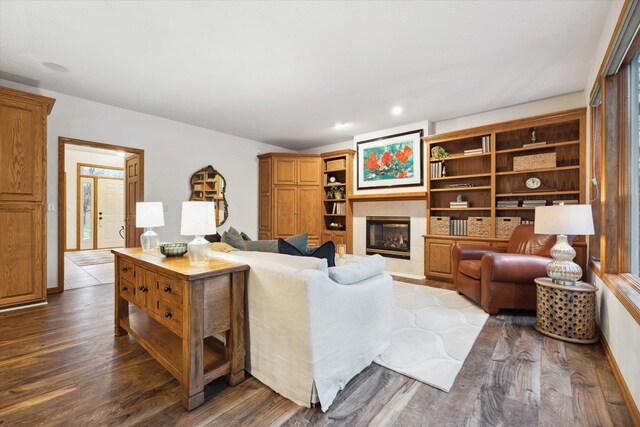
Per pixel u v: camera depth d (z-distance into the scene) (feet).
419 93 11.99
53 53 9.04
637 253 6.98
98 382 5.91
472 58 9.18
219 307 5.68
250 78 10.67
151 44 8.52
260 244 8.50
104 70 10.14
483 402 5.35
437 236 14.69
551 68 9.84
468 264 11.27
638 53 6.61
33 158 10.18
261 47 8.63
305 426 4.76
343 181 20.07
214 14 7.16
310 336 5.14
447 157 14.75
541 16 7.20
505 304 9.77
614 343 6.47
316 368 5.19
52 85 11.38
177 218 15.96
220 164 17.99
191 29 7.79
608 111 7.36
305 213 19.86
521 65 9.65
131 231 15.71
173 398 5.44
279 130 17.66
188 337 5.16
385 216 17.44
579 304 7.79
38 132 10.23
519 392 5.64
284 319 5.49
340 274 6.17
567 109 11.67
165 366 5.87
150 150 14.93
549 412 5.08
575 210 7.91
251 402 5.37
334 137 19.31
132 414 5.00
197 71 10.17
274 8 6.94
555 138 12.64
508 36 8.03
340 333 5.75
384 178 17.39
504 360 6.85
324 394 5.23
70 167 24.39
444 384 5.87
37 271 10.41
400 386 5.86
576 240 10.89
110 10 7.05
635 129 6.98
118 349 7.30
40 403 5.24
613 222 7.32
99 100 12.93
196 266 5.96
